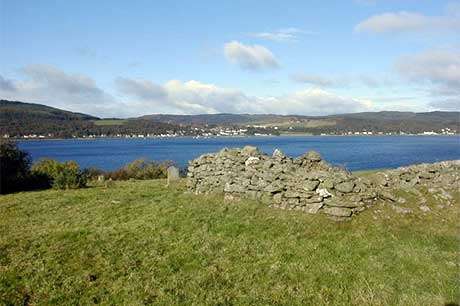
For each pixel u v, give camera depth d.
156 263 11.97
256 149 19.95
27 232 15.47
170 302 9.67
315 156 18.66
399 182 17.55
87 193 24.25
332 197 15.62
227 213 16.83
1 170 27.95
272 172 17.91
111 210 18.55
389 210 15.55
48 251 13.06
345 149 128.25
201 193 20.81
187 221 15.91
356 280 10.69
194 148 155.38
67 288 10.50
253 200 17.92
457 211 15.86
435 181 18.02
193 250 12.91
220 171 20.25
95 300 9.98
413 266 11.44
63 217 17.91
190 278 10.98
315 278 10.84
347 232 14.22
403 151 112.62
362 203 15.49
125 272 11.36
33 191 27.42
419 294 9.77
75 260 12.27
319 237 13.88
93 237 14.32
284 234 14.19
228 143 199.25
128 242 13.75
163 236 14.30
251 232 14.51
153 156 110.00
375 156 92.25
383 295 9.76
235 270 11.45
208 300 9.70
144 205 19.22
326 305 9.49
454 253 12.41
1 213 19.20
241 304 9.55
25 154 31.08
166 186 25.78
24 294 10.27
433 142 191.88
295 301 9.68
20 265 11.93
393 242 13.27
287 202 16.78
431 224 14.86
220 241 13.69
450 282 10.37
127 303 9.70
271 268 11.48
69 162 34.72
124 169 39.81
